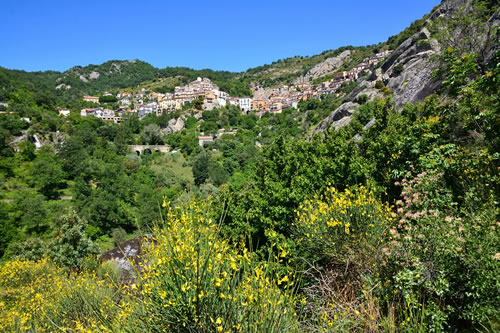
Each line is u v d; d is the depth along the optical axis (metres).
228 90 165.75
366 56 144.62
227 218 7.74
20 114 77.25
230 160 65.12
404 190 4.45
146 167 61.84
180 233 2.28
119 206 42.75
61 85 178.12
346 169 7.35
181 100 129.50
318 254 4.22
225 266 2.31
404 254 3.11
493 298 2.56
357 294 3.28
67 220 14.63
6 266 9.90
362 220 3.96
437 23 12.10
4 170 52.94
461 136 6.89
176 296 2.04
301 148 10.92
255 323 2.04
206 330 1.96
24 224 37.12
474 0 11.58
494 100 4.92
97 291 4.68
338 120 30.20
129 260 2.60
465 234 2.91
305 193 6.41
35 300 6.36
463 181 4.44
